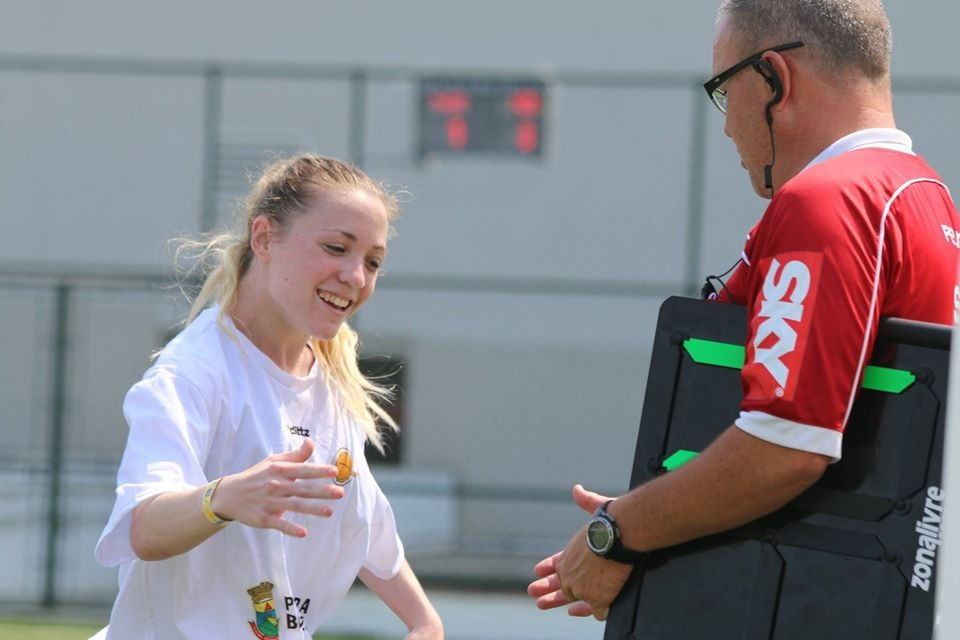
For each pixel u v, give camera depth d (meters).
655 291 31.88
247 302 8.43
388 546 9.12
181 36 38.12
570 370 37.12
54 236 37.56
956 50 36.34
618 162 36.78
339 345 8.74
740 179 36.00
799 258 7.17
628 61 37.81
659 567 7.71
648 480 7.78
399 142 36.91
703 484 7.29
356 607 28.50
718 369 7.73
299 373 8.59
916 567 7.17
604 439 37.00
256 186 8.56
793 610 7.40
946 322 7.62
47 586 28.89
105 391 36.72
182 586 7.99
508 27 38.06
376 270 8.42
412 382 37.38
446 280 33.25
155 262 37.44
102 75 37.72
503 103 36.44
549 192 36.97
